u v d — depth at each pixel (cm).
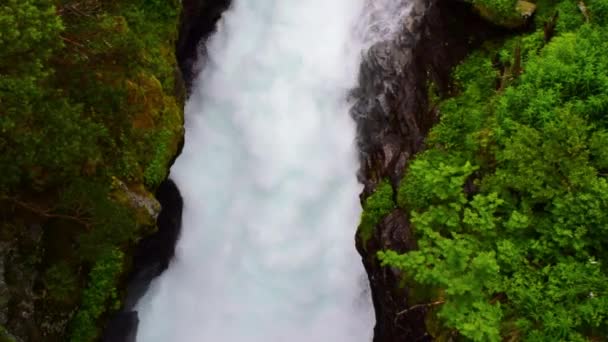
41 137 924
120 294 1441
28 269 1194
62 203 1112
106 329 1459
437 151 1414
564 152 1091
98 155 1142
